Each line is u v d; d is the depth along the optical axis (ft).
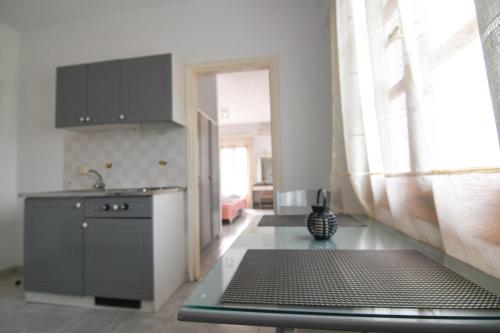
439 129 2.26
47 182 9.23
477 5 1.42
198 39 8.52
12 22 9.18
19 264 9.30
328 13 7.07
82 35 9.20
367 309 1.46
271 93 8.10
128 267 6.42
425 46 2.40
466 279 1.83
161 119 7.48
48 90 9.39
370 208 4.58
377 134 3.99
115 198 6.54
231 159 26.89
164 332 5.49
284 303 1.54
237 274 1.99
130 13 8.92
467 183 2.00
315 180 7.82
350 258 2.33
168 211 7.26
